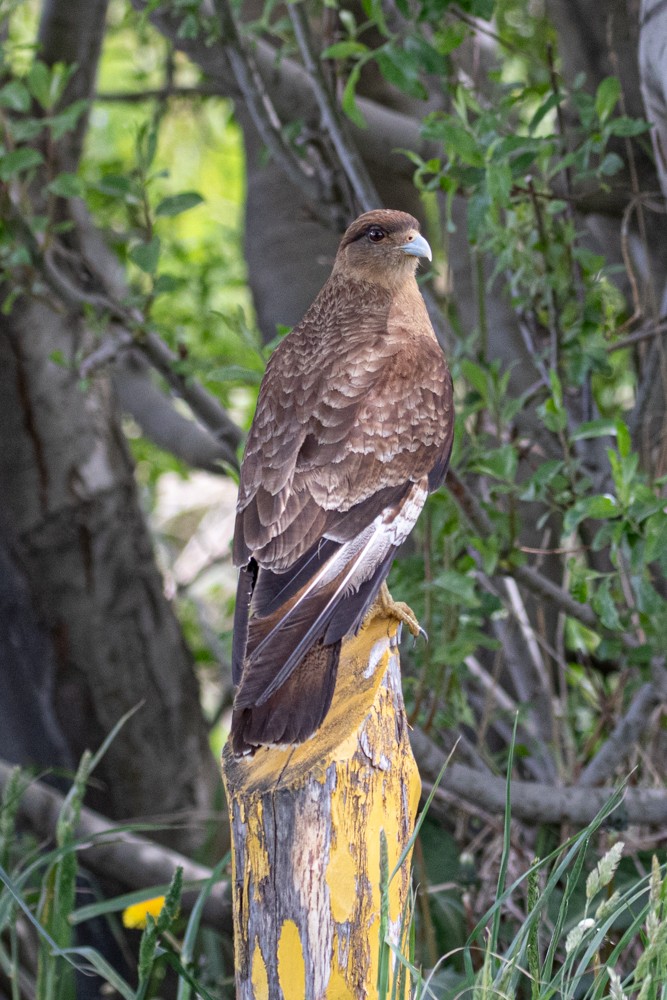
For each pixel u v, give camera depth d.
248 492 6.89
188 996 7.12
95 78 12.85
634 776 11.05
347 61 12.41
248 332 9.86
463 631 9.60
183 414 17.58
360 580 6.68
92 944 13.97
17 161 10.52
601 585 8.98
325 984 5.96
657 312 11.10
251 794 6.01
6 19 12.66
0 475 13.23
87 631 13.58
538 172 11.59
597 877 5.62
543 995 5.81
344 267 8.62
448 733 11.41
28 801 11.91
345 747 6.06
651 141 11.60
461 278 13.23
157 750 13.93
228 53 11.25
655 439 11.38
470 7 9.93
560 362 10.17
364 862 6.05
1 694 14.21
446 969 9.70
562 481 9.59
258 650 5.94
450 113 11.73
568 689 12.54
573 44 12.00
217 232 20.20
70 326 13.12
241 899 6.15
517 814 9.80
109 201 16.23
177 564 19.75
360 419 7.12
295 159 11.43
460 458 9.48
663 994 5.82
